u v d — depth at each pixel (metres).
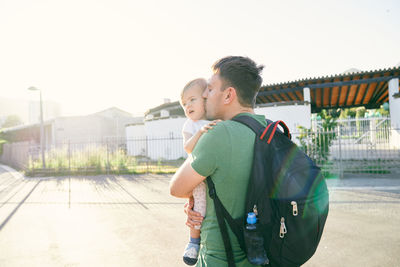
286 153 0.91
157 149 19.33
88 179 10.77
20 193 8.00
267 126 0.99
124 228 4.49
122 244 3.81
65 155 13.99
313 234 0.85
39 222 4.95
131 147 22.16
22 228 4.61
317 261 3.11
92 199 6.86
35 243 3.90
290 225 0.84
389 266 2.94
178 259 3.31
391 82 13.50
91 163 13.00
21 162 15.49
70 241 3.96
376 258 3.13
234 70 1.06
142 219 4.99
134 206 6.00
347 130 11.16
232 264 0.97
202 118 1.66
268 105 14.91
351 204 5.52
